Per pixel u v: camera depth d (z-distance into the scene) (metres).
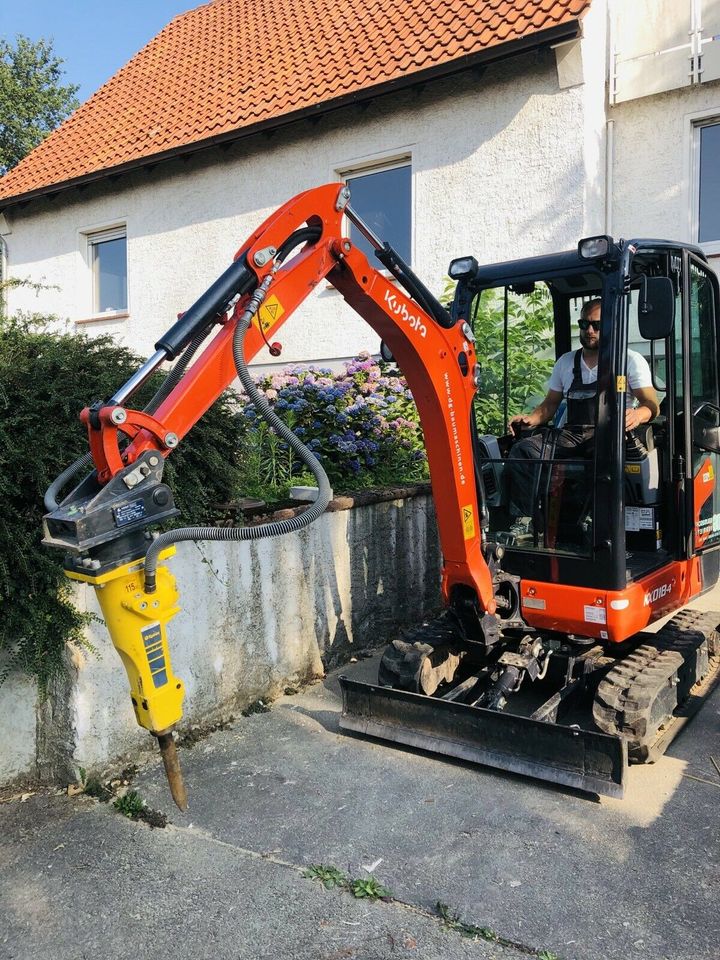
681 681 4.36
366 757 4.00
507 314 4.77
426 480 6.67
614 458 3.88
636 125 8.02
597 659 4.42
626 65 7.98
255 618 4.61
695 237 7.87
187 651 4.18
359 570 5.51
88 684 3.67
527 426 4.74
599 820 3.38
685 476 4.45
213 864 3.11
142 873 3.06
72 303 12.16
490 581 4.14
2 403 3.55
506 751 3.75
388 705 4.11
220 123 10.09
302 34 10.94
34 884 3.00
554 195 7.92
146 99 12.16
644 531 4.56
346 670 5.26
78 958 2.62
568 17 7.48
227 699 4.44
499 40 7.92
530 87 7.98
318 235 3.29
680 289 4.31
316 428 6.35
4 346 3.92
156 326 11.22
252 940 2.69
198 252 10.71
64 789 3.71
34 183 11.93
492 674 4.32
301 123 9.60
